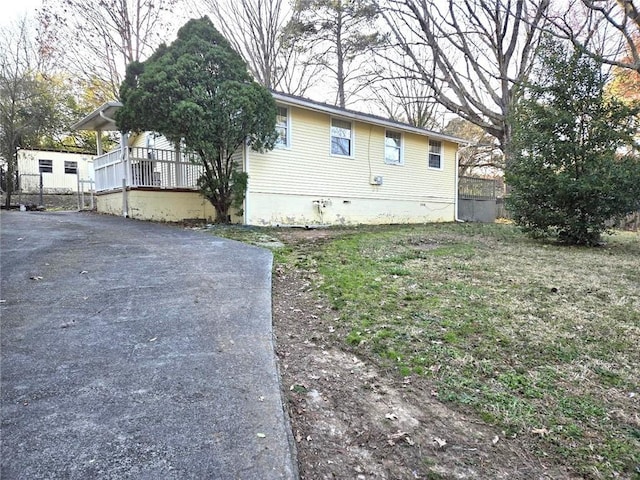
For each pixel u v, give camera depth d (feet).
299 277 15.21
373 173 40.98
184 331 9.29
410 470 5.21
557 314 11.38
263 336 9.20
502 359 8.52
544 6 46.78
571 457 5.53
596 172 25.23
